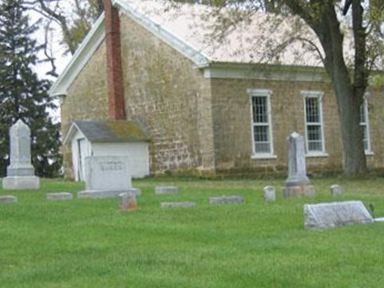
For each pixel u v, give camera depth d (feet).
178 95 111.96
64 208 56.59
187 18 117.91
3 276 30.14
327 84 121.29
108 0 122.31
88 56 130.21
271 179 101.35
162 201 60.70
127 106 122.11
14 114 170.40
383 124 131.54
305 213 41.86
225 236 39.96
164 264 31.14
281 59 111.04
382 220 44.27
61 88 136.15
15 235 42.32
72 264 32.12
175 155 112.98
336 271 28.71
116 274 29.32
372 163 128.98
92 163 70.74
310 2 91.66
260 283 26.94
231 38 112.68
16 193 76.74
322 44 97.91
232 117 108.88
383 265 29.73
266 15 107.34
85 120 124.06
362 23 95.09
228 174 107.55
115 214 51.47
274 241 36.47
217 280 27.55
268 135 113.50
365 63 96.12
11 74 173.58
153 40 116.06
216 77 107.34
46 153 171.32
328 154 121.39
